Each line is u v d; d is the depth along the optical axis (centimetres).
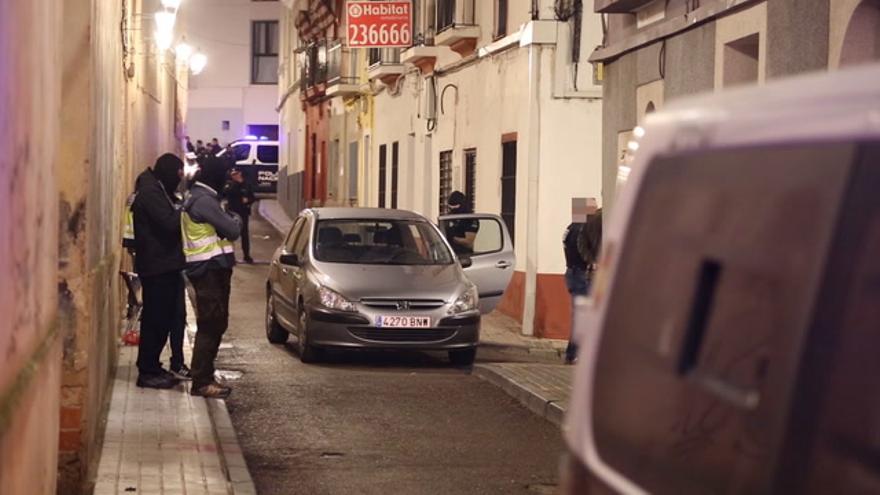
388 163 4634
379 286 2180
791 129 356
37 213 830
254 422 1652
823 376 321
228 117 8725
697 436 367
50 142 920
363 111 5181
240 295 3372
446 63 3712
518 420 1708
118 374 1855
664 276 402
